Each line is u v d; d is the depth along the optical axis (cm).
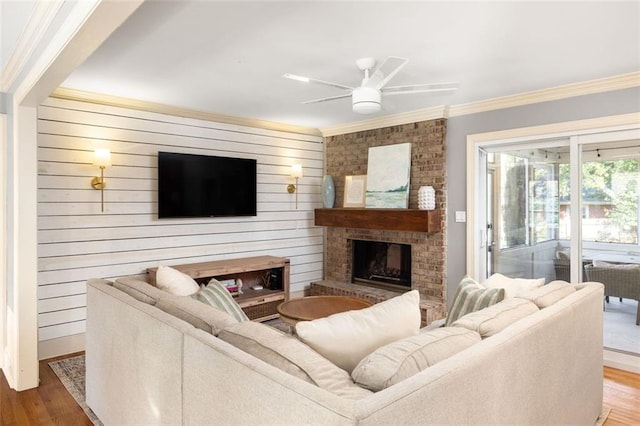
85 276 384
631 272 350
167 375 173
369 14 225
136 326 199
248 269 454
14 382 302
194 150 458
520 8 219
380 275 542
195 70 320
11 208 318
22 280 298
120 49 277
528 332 168
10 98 320
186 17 228
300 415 108
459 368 127
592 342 242
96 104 389
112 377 228
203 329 175
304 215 569
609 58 295
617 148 349
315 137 580
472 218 431
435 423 116
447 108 440
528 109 392
